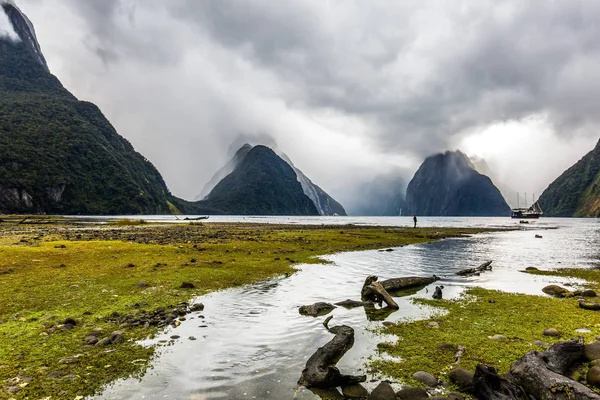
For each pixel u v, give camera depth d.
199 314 12.89
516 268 25.69
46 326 10.95
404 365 8.56
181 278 18.70
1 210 165.75
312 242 42.69
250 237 47.59
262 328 11.45
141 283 16.91
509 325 11.80
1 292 14.83
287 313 13.29
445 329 11.43
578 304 14.72
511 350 9.38
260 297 15.66
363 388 7.38
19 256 23.67
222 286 17.50
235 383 7.57
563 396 6.27
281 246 36.88
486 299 15.90
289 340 10.38
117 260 23.97
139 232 55.22
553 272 23.78
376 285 15.45
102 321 11.66
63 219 118.75
